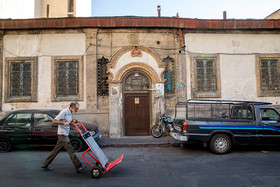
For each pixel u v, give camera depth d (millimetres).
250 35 11055
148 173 5113
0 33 10414
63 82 10531
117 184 4414
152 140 9203
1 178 4773
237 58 10945
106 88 10594
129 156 6820
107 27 10508
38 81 10430
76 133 7449
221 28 10711
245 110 7422
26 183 4457
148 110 10484
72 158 5164
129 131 10383
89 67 10430
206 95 10688
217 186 4273
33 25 10289
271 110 7363
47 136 7430
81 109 10312
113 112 10117
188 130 7035
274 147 8109
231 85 10844
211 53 10867
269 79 11062
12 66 10523
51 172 5223
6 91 10352
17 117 7703
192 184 4383
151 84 10453
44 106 10344
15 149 7984
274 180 4574
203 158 6520
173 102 10641
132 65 10289
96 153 4930
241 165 5711
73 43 10578
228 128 7066
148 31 10703
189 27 10594
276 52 11078
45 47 10539
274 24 10844
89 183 4480
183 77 10625
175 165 5770
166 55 10711
